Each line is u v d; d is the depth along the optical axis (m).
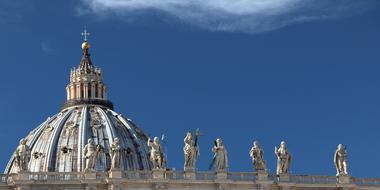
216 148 121.38
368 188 123.44
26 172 119.56
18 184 118.19
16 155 121.38
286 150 123.00
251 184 120.62
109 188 118.69
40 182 118.31
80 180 118.69
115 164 120.00
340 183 122.50
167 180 119.12
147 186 119.25
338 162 123.81
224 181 119.75
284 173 122.25
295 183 121.56
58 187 118.56
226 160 121.31
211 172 120.81
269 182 120.81
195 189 119.94
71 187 118.88
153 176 119.62
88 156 122.25
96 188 118.94
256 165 121.88
